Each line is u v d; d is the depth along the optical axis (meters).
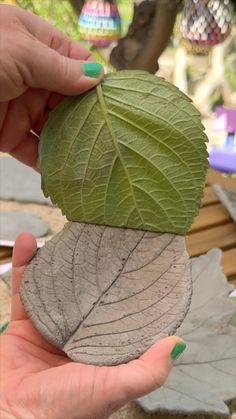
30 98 0.33
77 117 0.27
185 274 0.25
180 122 0.26
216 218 0.50
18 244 0.28
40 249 0.27
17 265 0.29
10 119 0.34
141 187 0.26
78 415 0.24
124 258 0.26
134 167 0.26
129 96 0.26
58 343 0.25
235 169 0.68
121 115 0.26
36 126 0.35
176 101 0.26
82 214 0.27
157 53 0.52
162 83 0.26
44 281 0.26
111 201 0.27
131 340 0.24
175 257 0.26
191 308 0.38
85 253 0.26
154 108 0.26
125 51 0.53
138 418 0.33
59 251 0.27
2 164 0.57
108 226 0.27
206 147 0.26
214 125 0.73
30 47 0.29
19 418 0.24
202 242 0.47
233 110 0.73
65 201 0.27
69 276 0.26
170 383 0.34
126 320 0.25
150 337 0.24
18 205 0.52
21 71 0.29
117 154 0.26
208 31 0.59
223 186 0.55
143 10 0.51
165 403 0.33
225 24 0.59
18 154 0.37
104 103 0.26
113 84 0.27
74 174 0.27
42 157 0.27
